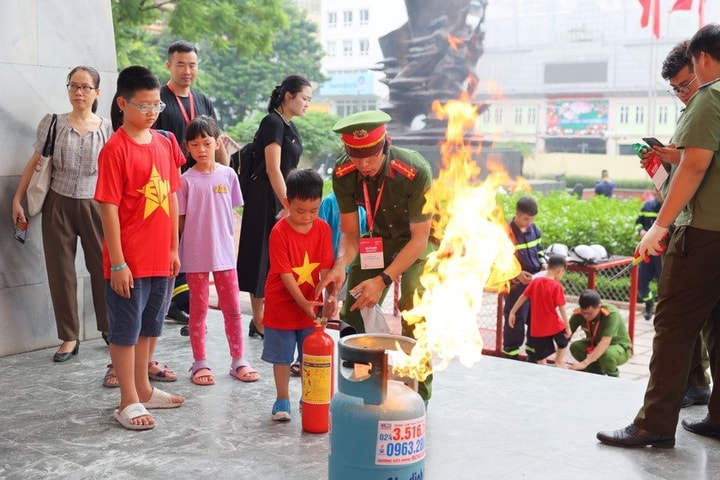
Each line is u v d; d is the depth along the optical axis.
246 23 16.64
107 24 5.82
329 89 52.81
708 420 4.04
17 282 5.40
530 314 6.79
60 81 5.55
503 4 46.91
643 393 4.70
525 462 3.65
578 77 45.25
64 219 5.16
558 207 13.37
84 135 5.13
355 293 3.91
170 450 3.77
